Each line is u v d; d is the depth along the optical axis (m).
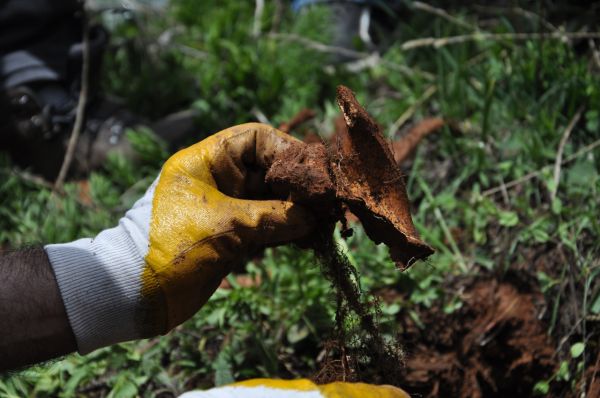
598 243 0.79
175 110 1.23
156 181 0.57
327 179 0.55
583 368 0.74
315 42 1.24
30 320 0.53
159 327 0.55
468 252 0.87
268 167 0.59
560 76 0.99
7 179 1.02
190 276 0.54
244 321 0.79
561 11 1.14
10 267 0.54
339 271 0.64
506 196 0.91
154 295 0.54
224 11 1.35
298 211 0.57
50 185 1.05
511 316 0.81
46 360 0.54
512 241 0.85
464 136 1.01
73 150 1.06
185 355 0.77
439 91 1.08
